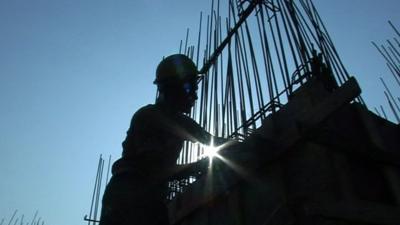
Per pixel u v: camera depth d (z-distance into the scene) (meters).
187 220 4.36
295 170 3.19
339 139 3.14
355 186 3.04
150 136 3.34
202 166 3.49
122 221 2.99
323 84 3.42
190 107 3.75
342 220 2.67
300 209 2.64
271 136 3.65
